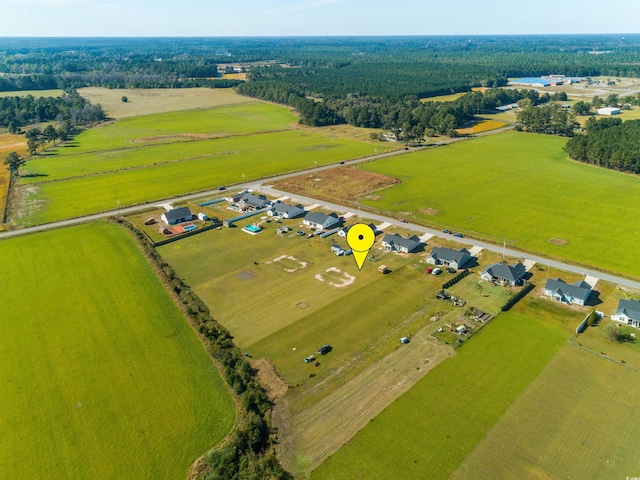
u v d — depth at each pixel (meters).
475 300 81.31
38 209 127.75
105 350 69.62
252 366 65.94
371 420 56.22
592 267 91.56
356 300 82.12
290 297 83.62
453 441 53.06
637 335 70.81
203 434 54.50
